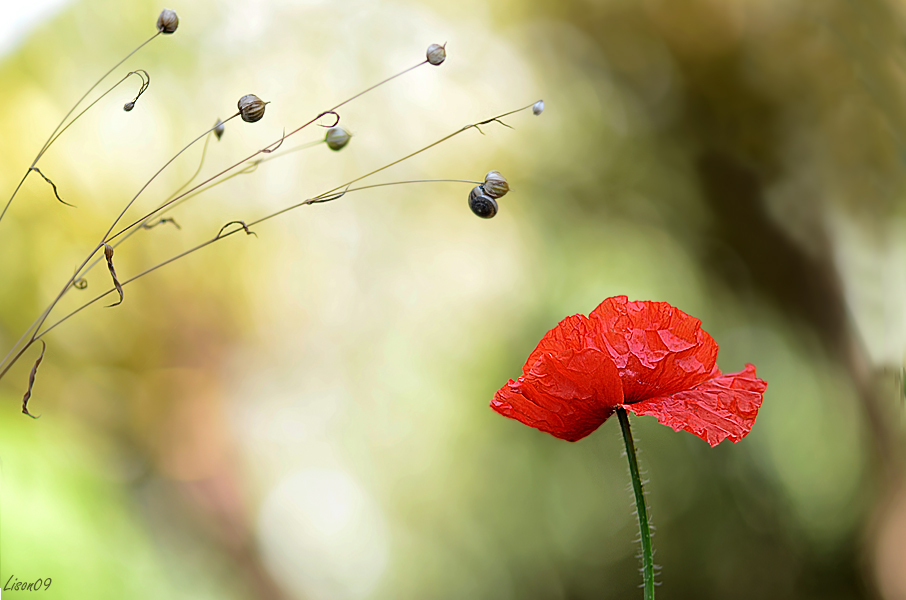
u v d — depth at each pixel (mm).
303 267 2512
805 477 2248
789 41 2227
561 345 859
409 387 2531
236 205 2418
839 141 2055
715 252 2457
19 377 1885
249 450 2375
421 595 2354
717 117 2422
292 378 2494
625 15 2545
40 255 2010
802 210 2213
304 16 2494
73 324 2033
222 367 2375
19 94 2043
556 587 2373
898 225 1872
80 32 2150
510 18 2650
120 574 1423
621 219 2592
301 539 2322
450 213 2635
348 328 2551
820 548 2213
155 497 2074
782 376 2318
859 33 1945
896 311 1855
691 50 2453
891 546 2041
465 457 2494
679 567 2334
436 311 2588
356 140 2551
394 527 2414
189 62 2348
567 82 2652
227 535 2180
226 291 2400
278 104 2482
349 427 2480
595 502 2408
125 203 2189
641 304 864
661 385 856
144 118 2229
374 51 2555
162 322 2250
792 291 2236
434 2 2629
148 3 2266
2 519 1271
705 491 2365
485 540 2424
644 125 2580
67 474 1534
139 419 2145
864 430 2049
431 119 2600
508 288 2594
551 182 2645
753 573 2273
